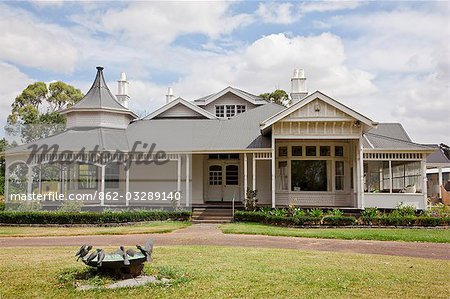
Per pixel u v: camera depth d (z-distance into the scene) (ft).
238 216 75.72
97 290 27.61
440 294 27.76
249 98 103.71
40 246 48.39
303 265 36.06
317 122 76.33
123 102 110.42
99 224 70.90
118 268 30.40
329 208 78.23
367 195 76.79
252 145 83.92
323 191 83.20
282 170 84.89
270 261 37.73
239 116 98.32
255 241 51.96
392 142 83.56
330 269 34.53
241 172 90.12
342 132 76.64
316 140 83.97
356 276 32.19
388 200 76.54
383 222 66.90
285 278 31.17
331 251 44.60
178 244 49.60
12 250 44.50
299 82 101.60
